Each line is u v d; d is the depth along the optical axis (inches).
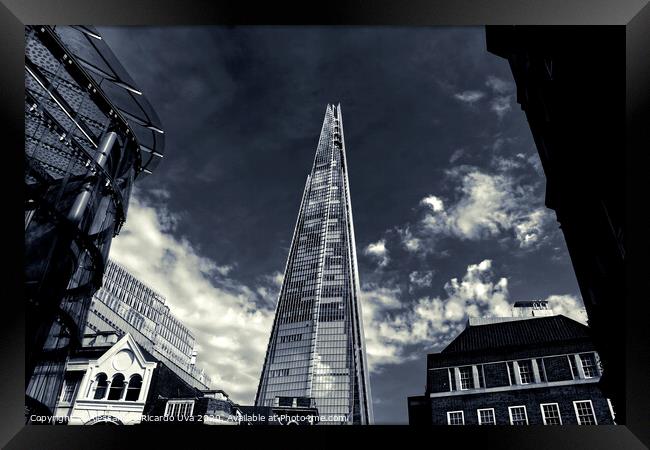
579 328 2000.5
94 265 1066.7
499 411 1720.0
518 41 1016.2
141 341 3654.0
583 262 912.3
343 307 7219.5
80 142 1075.3
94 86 1091.3
